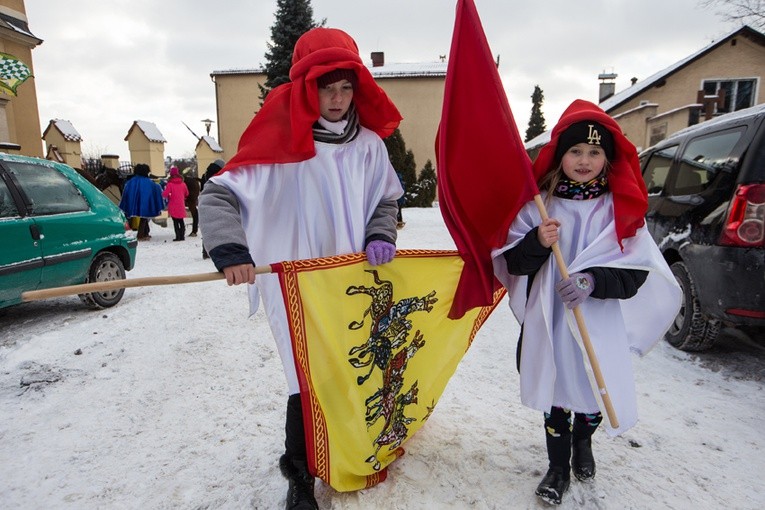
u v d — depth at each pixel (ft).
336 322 6.97
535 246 6.82
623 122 68.64
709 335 12.67
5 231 14.90
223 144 97.09
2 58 34.78
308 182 7.07
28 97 46.19
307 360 6.72
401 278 7.51
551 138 7.38
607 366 6.99
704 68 70.18
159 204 41.06
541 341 7.15
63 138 57.00
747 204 11.05
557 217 7.25
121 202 40.83
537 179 7.54
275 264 6.44
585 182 7.13
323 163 7.04
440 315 8.02
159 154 69.56
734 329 15.19
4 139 39.37
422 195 77.10
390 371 7.64
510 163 7.09
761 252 10.82
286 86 7.15
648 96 72.79
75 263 17.25
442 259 7.80
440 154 7.07
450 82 6.98
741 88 70.33
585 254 6.91
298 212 7.20
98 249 18.24
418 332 7.87
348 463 7.11
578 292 6.62
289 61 70.69
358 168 7.28
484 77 6.93
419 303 7.75
